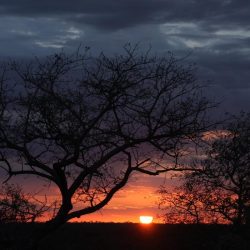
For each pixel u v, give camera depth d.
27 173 31.39
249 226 48.25
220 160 46.75
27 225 35.16
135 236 48.16
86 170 30.89
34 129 30.72
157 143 31.45
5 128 30.42
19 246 32.66
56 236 47.12
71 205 31.44
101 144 31.45
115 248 44.41
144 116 30.95
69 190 31.11
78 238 47.03
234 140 47.06
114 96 30.28
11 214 32.56
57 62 30.62
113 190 31.73
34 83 30.58
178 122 31.08
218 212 49.44
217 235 47.47
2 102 30.34
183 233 48.69
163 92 30.86
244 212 48.62
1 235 33.81
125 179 31.69
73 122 30.81
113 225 53.84
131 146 31.16
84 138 31.34
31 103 30.47
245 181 48.03
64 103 30.52
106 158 31.03
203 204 49.97
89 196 31.95
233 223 48.62
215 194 49.03
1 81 30.34
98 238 47.06
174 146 31.50
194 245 45.59
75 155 30.47
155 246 45.16
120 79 30.34
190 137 31.62
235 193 48.62
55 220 31.78
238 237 45.72
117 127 31.31
